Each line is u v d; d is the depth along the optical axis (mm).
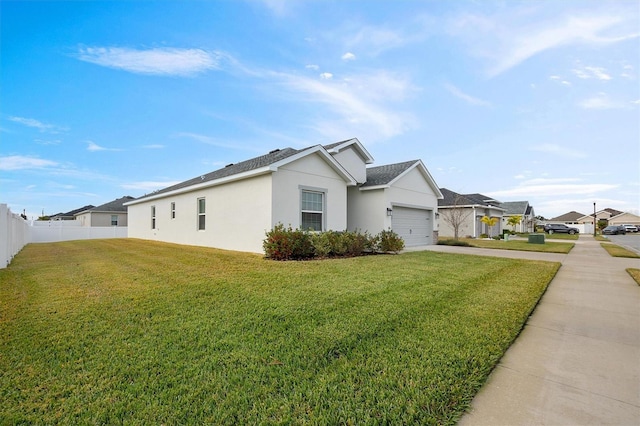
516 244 18359
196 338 3377
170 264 8164
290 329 3652
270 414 2141
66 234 23250
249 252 10727
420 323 3896
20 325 3686
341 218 12422
